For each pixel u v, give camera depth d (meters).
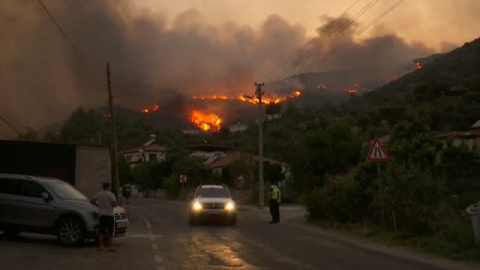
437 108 78.38
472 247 13.55
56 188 14.93
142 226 22.39
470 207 13.98
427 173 16.70
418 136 22.41
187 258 12.47
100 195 13.67
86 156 24.00
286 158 48.78
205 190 24.98
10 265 10.88
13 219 14.57
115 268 10.85
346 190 20.44
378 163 17.62
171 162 73.81
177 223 24.30
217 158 83.25
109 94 34.25
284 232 19.67
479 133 41.03
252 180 51.78
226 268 11.05
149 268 10.91
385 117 81.50
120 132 131.38
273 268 11.13
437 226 15.75
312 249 14.52
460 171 20.50
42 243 14.79
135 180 80.25
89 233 14.12
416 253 13.88
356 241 16.72
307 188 42.38
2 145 22.92
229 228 21.47
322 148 42.75
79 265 11.14
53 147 23.48
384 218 17.92
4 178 15.04
